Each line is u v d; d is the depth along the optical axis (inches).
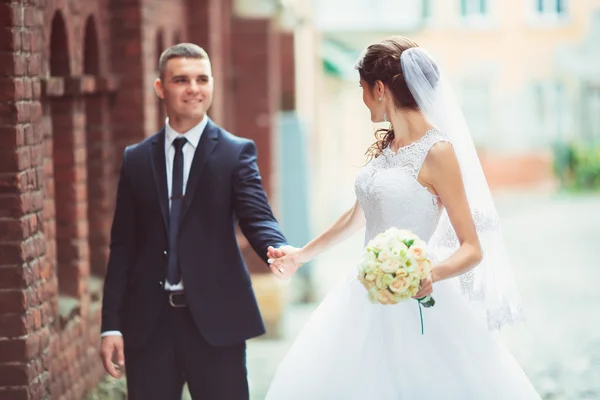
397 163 242.8
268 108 636.1
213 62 572.7
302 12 908.0
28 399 280.5
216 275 264.8
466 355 242.8
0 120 274.1
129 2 424.8
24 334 279.4
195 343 263.4
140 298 265.4
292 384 247.1
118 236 272.5
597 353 522.0
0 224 276.7
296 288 718.5
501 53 2121.1
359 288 249.1
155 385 264.4
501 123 2121.1
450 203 237.9
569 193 1861.5
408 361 241.8
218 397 264.2
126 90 428.1
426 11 2117.4
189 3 564.1
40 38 297.9
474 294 250.7
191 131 270.1
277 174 702.5
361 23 2110.0
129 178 270.5
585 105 2107.5
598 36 2103.8
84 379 370.0
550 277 834.8
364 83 249.1
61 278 369.7
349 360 245.1
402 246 221.9
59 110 364.8
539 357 515.2
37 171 292.7
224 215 268.1
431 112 244.2
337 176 1721.2
